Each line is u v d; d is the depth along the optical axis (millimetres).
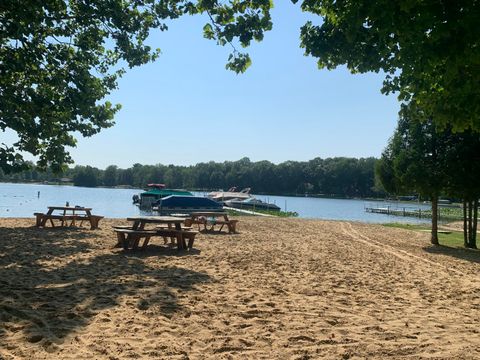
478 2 4309
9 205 47125
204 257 11875
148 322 5824
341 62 6266
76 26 14367
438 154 18750
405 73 5863
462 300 8234
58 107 13070
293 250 14359
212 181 165625
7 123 13211
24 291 7133
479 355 5059
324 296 7926
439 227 32031
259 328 5820
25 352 4598
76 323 5645
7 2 10547
